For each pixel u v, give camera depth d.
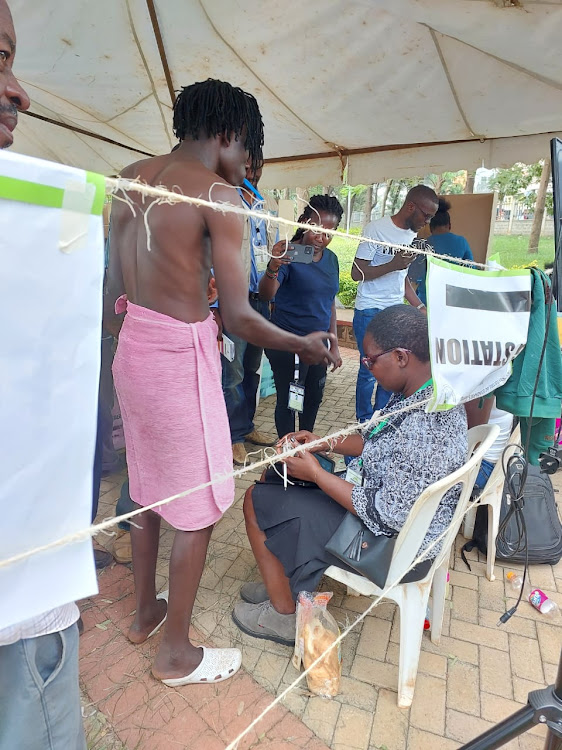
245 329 1.36
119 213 1.50
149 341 1.44
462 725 1.66
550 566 2.49
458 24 2.41
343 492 1.67
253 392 3.69
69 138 4.99
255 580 2.32
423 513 1.54
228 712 1.66
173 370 1.45
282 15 2.70
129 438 1.66
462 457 1.63
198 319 1.46
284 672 1.83
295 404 3.11
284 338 1.40
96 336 0.67
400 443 1.58
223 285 1.35
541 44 2.44
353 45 2.92
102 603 2.13
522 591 2.13
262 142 1.68
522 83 2.99
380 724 1.64
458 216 5.46
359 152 4.89
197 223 1.33
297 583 1.73
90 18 2.79
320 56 3.07
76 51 3.13
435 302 1.39
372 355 1.71
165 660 1.73
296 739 1.58
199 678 1.75
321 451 2.17
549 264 2.18
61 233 0.60
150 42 3.05
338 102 3.68
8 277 0.58
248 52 3.12
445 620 2.12
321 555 1.71
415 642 1.68
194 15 2.77
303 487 1.85
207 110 1.47
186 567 1.63
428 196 3.31
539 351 1.84
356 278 3.75
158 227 1.34
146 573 1.86
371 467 1.67
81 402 0.68
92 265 0.64
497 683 1.82
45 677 0.88
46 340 0.63
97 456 1.09
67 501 0.71
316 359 1.51
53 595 0.72
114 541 2.41
